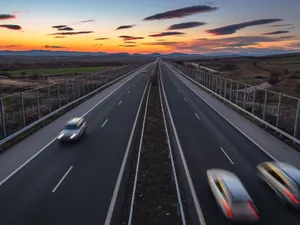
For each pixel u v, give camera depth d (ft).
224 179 48.24
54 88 207.51
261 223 42.91
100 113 119.44
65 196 50.57
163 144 79.56
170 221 43.70
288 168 51.78
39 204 47.96
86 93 166.40
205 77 211.82
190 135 88.38
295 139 77.56
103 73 226.38
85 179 57.36
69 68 477.36
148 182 56.54
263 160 68.28
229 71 374.63
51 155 70.74
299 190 45.27
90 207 47.16
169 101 149.59
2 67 508.94
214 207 47.62
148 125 100.53
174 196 51.31
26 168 62.80
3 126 78.38
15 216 44.42
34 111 121.90
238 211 41.68
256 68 405.80
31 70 426.51
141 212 46.16
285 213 45.68
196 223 43.11
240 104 137.90
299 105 79.87
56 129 94.73
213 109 129.90
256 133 91.20
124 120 107.24
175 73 348.79
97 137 86.02
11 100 158.61
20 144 79.25
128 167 63.52
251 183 56.18
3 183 55.67
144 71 359.05
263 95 170.50
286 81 212.84
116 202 48.78
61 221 43.21
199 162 66.64
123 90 191.01
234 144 79.97
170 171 61.52
